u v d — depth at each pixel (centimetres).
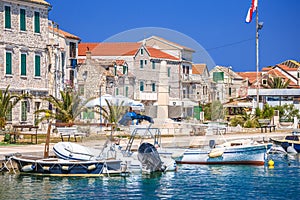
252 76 13062
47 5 5688
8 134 4147
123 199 2358
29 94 5362
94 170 2855
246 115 7169
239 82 11281
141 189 2573
